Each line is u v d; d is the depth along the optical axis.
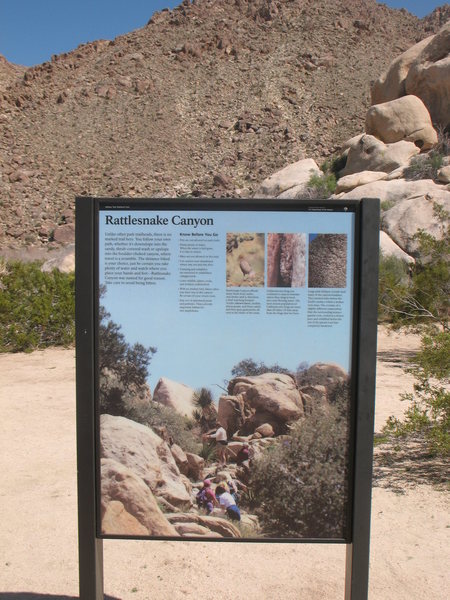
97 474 3.22
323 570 4.03
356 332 3.18
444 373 5.91
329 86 66.12
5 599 3.68
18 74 81.81
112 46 78.69
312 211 3.18
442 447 5.40
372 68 70.62
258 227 3.19
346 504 3.20
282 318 3.21
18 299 12.77
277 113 60.53
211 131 58.91
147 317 3.22
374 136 32.59
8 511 4.88
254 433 3.21
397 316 13.20
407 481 5.39
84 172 51.41
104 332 3.22
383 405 7.72
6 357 11.55
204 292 3.21
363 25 79.81
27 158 52.97
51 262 26.64
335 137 56.72
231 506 3.20
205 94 65.62
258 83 66.94
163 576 3.95
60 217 43.44
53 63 72.62
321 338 3.21
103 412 3.23
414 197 23.47
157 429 3.22
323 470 3.20
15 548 4.32
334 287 3.20
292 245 3.20
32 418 7.44
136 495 3.21
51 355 11.71
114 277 3.21
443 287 11.94
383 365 10.51
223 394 3.21
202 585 3.83
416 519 4.65
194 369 3.22
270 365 3.21
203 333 3.22
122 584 3.85
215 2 86.25
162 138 57.50
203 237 3.20
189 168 52.78
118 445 3.22
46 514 4.82
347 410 3.20
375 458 6.02
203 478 3.21
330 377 3.20
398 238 21.75
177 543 4.46
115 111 62.78
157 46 76.56
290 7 84.31
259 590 3.77
